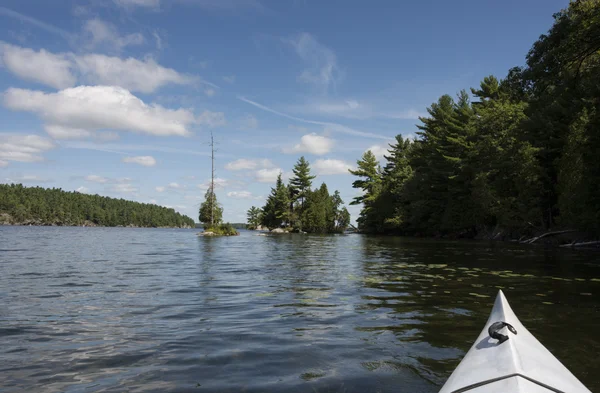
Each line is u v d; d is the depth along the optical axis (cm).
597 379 372
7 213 17688
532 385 245
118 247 2609
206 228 5931
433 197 4794
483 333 368
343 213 9806
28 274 1136
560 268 1323
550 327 561
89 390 347
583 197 2425
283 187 9006
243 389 349
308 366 409
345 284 979
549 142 3169
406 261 1617
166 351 456
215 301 757
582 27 1700
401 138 6353
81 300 758
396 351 458
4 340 494
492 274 1171
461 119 4562
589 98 2262
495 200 3528
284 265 1454
